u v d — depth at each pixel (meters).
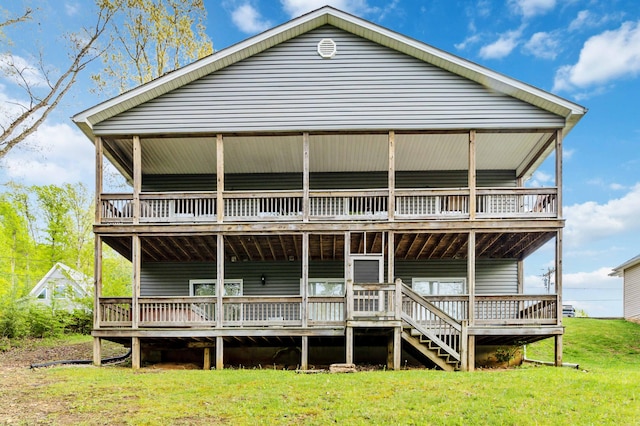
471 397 8.60
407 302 14.14
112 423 7.53
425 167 17.20
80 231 30.78
